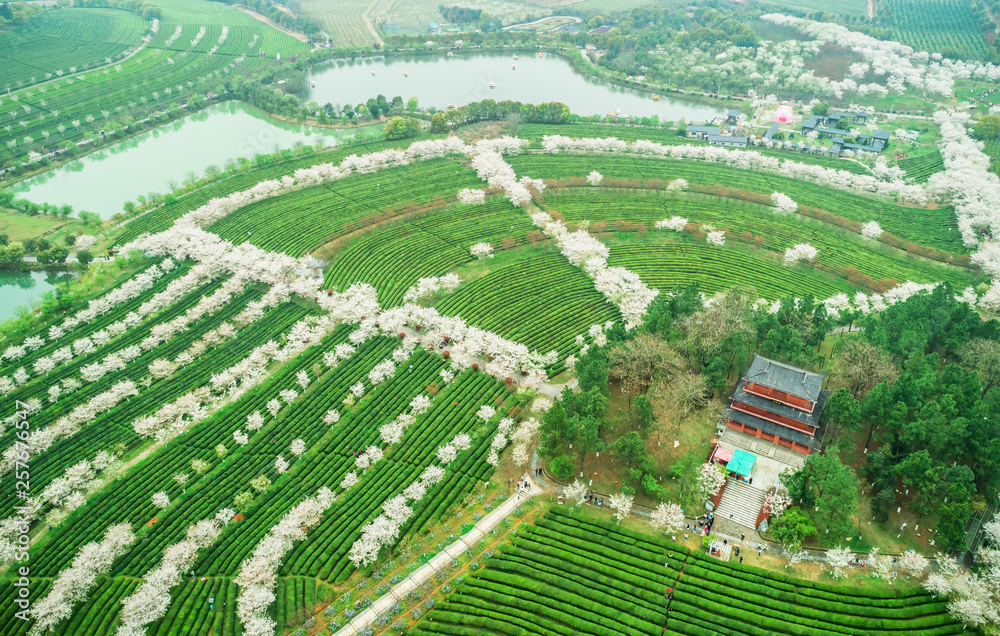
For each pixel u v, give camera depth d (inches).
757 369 5674.2
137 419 6397.6
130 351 7185.0
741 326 6402.6
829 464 4936.0
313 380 6860.2
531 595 4665.4
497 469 5753.0
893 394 5462.6
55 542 5374.0
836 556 4628.4
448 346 7209.6
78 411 6432.1
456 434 6117.1
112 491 5772.6
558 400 6136.8
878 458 5172.2
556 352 6953.7
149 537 5359.3
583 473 5590.6
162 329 7411.4
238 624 4675.2
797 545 4729.3
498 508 5398.6
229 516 5403.5
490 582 4795.8
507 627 4439.0
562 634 4402.1
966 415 5462.6
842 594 4505.4
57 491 5639.8
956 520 4611.2
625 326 7175.2
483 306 7736.2
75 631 4729.3
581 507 5310.0
